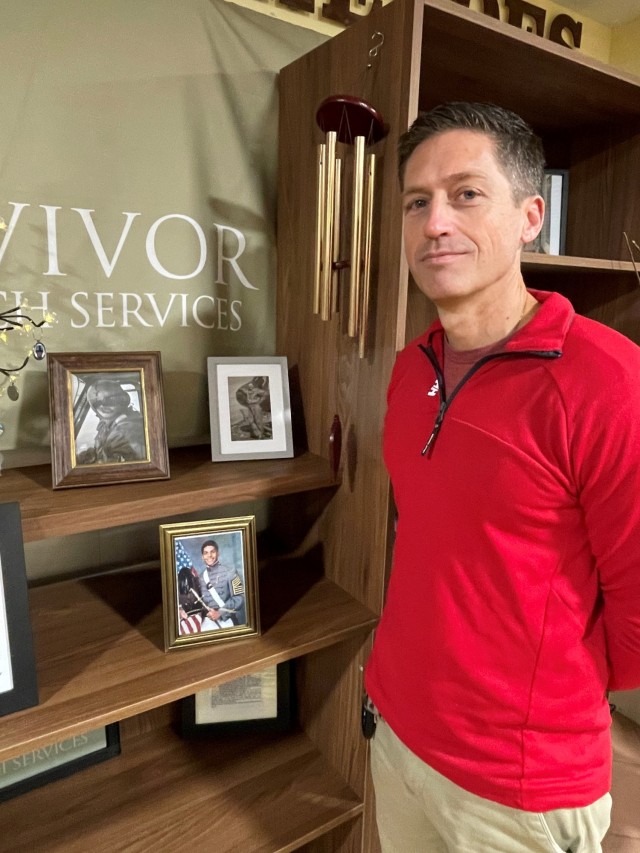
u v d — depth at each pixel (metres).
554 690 0.86
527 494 0.81
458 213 0.84
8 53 1.13
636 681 0.87
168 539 1.16
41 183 1.20
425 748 0.95
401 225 1.13
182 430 1.45
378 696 1.06
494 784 0.88
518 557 0.84
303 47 1.49
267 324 1.54
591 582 0.86
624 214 1.69
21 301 1.21
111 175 1.27
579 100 1.49
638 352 0.79
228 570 1.21
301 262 1.42
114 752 1.44
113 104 1.25
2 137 1.15
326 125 1.15
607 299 1.77
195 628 1.18
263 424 1.38
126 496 1.10
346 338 1.30
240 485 1.19
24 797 1.32
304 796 1.37
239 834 1.27
